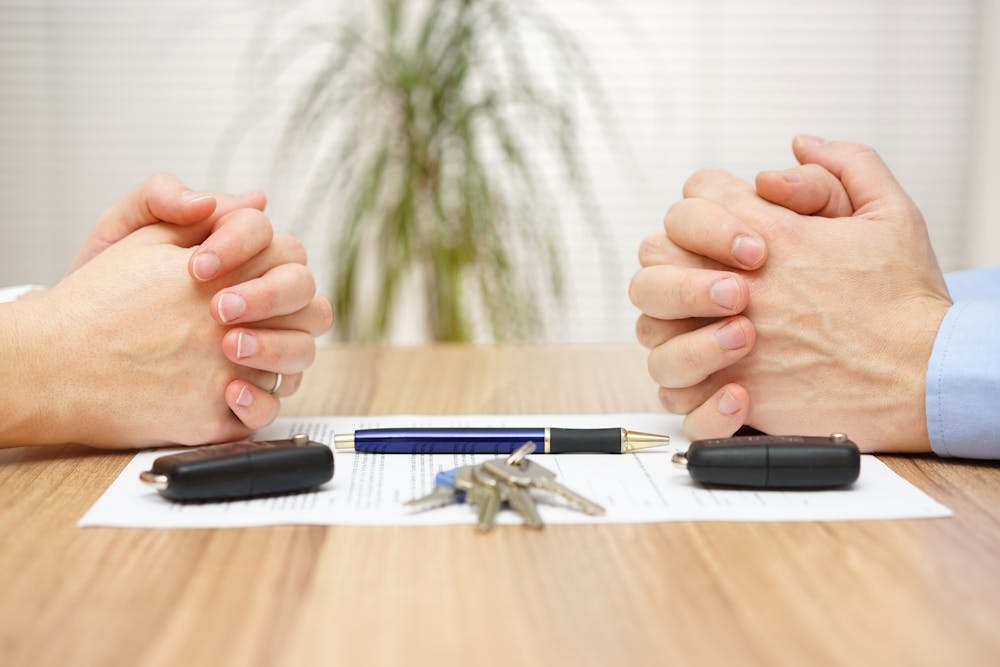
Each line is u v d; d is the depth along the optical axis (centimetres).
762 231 70
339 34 258
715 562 45
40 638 37
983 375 63
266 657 35
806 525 50
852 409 67
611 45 270
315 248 268
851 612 39
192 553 46
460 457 65
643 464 63
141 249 70
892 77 271
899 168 274
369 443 66
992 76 263
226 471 53
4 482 59
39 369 64
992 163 264
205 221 75
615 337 279
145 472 55
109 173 273
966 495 56
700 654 35
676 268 70
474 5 215
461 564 45
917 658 35
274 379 72
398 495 56
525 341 203
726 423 68
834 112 273
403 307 255
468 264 200
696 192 77
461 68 204
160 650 36
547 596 41
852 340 67
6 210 274
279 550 47
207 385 67
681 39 271
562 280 211
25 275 277
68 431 65
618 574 44
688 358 69
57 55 269
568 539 48
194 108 270
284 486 55
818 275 69
